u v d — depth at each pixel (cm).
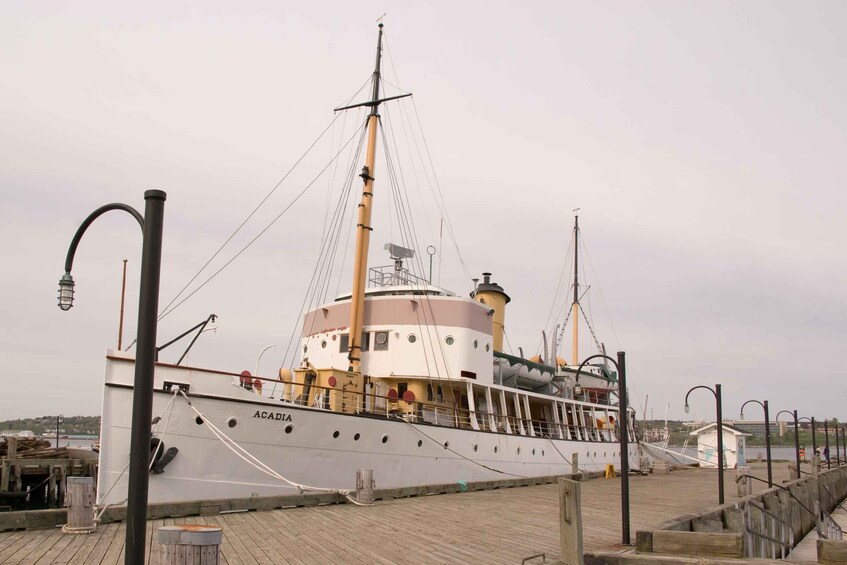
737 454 5569
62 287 905
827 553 1105
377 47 3086
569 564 1138
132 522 680
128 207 810
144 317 707
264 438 1986
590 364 4697
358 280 2670
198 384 1900
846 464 6556
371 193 2781
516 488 2670
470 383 2794
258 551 1276
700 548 1232
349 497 1994
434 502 2114
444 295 2934
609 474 3762
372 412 2452
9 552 1200
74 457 3747
